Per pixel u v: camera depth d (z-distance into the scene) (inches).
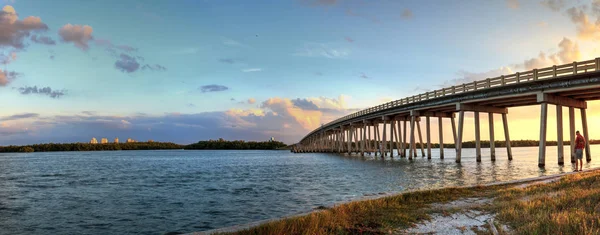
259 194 1237.1
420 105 2834.6
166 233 719.1
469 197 764.6
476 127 2470.5
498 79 2018.9
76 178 2048.5
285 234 449.7
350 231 476.1
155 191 1395.2
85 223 829.2
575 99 2047.2
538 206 565.6
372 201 692.1
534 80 1800.0
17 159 5457.7
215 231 517.3
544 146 1861.5
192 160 4744.1
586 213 486.0
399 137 3791.8
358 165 2741.1
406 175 1742.1
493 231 441.1
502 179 1439.5
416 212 595.5
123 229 762.2
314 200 1069.8
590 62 1574.8
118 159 5290.4
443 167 2194.9
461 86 2303.2
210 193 1301.7
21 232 753.6
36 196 1300.4
